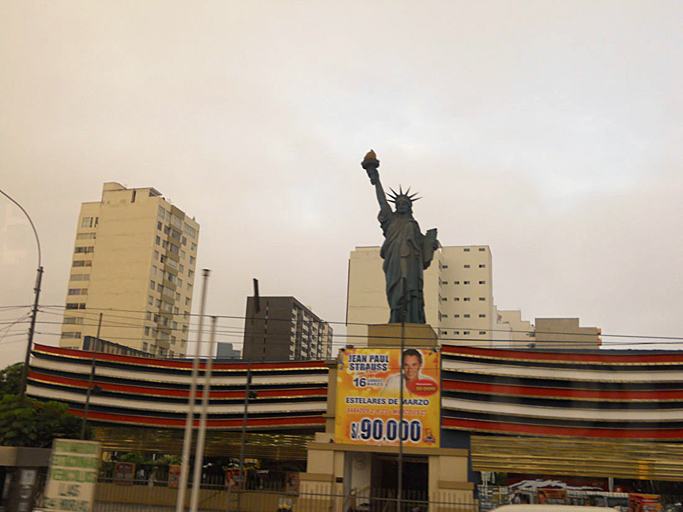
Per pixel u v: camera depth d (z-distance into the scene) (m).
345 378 44.34
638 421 43.66
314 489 41.59
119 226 119.25
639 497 40.06
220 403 52.28
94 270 118.00
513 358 45.41
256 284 38.84
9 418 42.41
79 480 25.94
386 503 42.53
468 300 132.88
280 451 52.59
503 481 64.25
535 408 44.50
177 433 52.47
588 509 15.73
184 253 128.12
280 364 52.34
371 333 47.28
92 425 52.56
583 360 45.25
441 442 43.97
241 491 37.94
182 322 126.31
